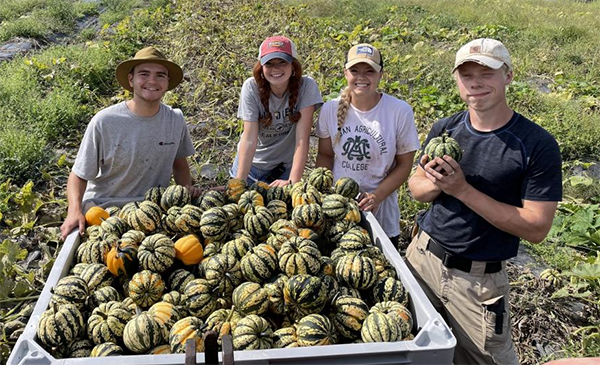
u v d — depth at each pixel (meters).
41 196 6.63
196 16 16.27
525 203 3.44
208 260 3.44
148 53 4.61
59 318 2.87
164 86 4.81
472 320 3.83
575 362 2.43
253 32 14.51
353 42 14.44
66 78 10.40
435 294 4.06
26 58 11.91
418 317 3.05
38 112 8.77
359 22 17.72
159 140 4.94
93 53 11.90
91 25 17.72
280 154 5.57
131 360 2.45
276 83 4.84
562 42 15.80
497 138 3.52
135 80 4.69
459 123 3.82
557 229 6.60
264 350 2.52
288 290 3.10
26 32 14.75
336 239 3.91
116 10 19.62
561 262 5.97
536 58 13.83
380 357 2.58
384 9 19.70
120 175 4.96
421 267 4.19
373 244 3.97
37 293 4.98
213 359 2.32
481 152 3.60
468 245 3.72
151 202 4.00
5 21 16.45
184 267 3.58
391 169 4.98
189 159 7.80
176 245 3.56
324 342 2.92
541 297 5.33
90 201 4.36
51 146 8.23
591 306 5.34
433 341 2.65
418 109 9.89
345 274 3.35
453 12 19.97
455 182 3.47
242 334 2.88
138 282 3.27
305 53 13.08
